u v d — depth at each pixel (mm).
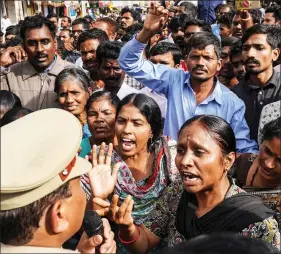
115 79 3709
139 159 2357
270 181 1972
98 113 2701
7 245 1234
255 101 3293
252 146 2977
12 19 14156
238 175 2201
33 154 1191
